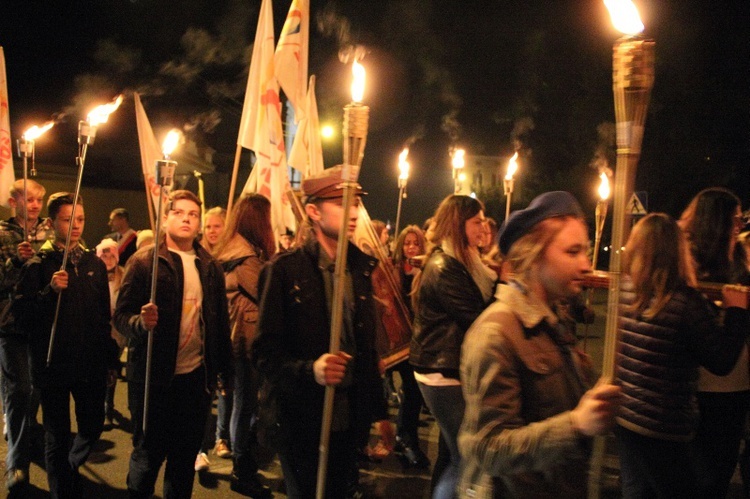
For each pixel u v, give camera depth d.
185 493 4.06
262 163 6.37
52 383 4.37
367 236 5.30
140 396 3.98
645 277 3.10
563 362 2.11
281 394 3.14
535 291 2.15
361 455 4.88
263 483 5.35
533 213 2.14
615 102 1.69
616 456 5.65
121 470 5.50
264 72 6.45
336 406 3.14
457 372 3.80
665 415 3.05
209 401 4.21
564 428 1.84
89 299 4.52
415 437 5.77
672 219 3.17
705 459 3.48
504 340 2.05
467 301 3.81
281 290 3.18
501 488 2.07
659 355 3.06
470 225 3.96
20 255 4.96
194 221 4.27
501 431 1.98
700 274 3.82
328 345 3.18
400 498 5.07
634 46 1.64
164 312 4.01
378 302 5.05
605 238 16.28
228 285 5.10
